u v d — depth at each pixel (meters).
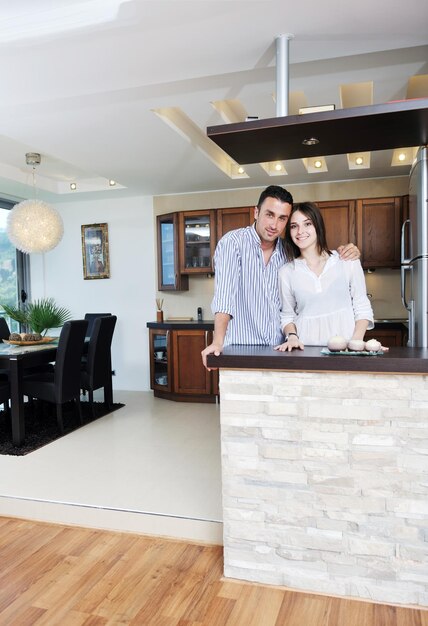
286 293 2.53
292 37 2.35
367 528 2.04
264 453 2.14
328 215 5.36
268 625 1.88
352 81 2.94
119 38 2.33
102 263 6.41
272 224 2.27
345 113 2.22
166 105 3.24
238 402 2.16
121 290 6.38
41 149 4.18
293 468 2.11
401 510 2.00
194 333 5.46
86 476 3.27
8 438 4.19
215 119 3.57
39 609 1.99
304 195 5.64
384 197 5.20
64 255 6.61
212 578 2.21
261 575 2.17
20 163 5.19
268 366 2.08
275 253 2.54
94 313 6.29
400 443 1.99
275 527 2.14
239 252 2.46
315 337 2.48
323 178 5.41
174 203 6.10
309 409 2.08
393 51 2.58
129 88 2.93
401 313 5.48
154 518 2.63
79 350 4.46
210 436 4.21
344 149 2.74
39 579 2.21
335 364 1.99
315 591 2.11
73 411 5.12
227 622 1.90
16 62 2.55
